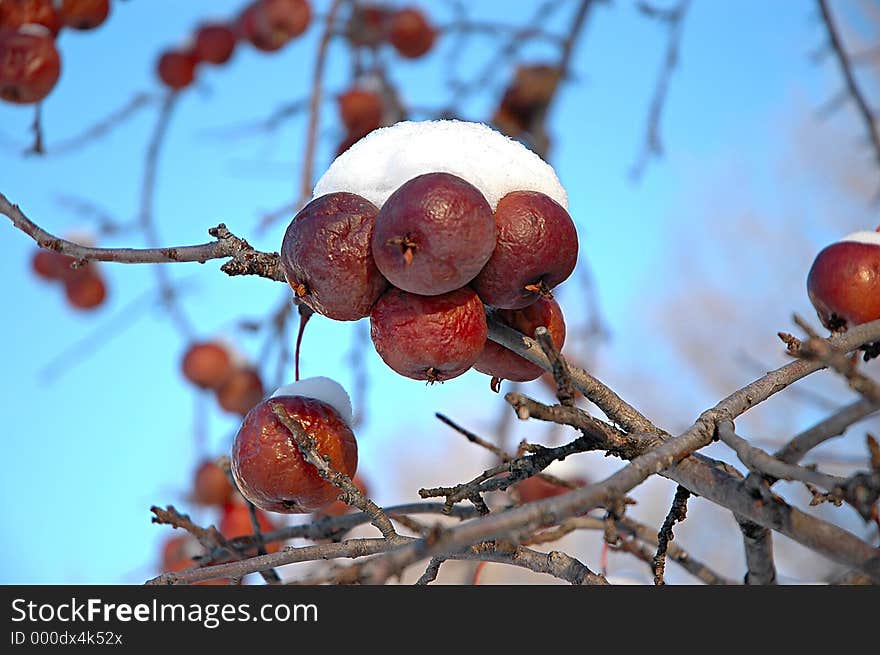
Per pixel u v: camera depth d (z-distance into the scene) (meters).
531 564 0.55
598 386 0.53
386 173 0.53
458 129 0.53
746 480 0.50
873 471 0.48
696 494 0.51
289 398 0.55
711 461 0.52
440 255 0.51
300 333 0.56
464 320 0.52
